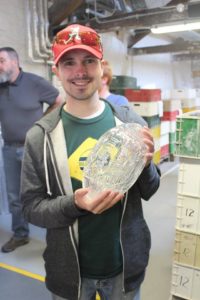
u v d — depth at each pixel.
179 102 5.60
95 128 0.89
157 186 0.96
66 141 0.88
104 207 0.71
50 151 0.86
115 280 0.96
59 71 0.85
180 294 1.77
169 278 2.01
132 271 0.95
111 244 0.92
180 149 1.59
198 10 3.64
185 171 1.62
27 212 0.88
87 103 0.87
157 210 3.17
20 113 2.16
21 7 3.47
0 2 3.20
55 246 0.92
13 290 1.89
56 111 0.91
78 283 0.91
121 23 4.20
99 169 0.76
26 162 0.88
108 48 5.49
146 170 0.87
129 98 4.48
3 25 3.27
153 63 7.46
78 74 0.81
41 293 1.86
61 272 0.92
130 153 0.77
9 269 2.11
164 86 8.18
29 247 2.41
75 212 0.77
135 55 6.55
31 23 3.57
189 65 9.35
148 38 6.99
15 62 2.09
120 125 0.84
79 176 0.86
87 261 0.93
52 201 0.83
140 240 0.97
